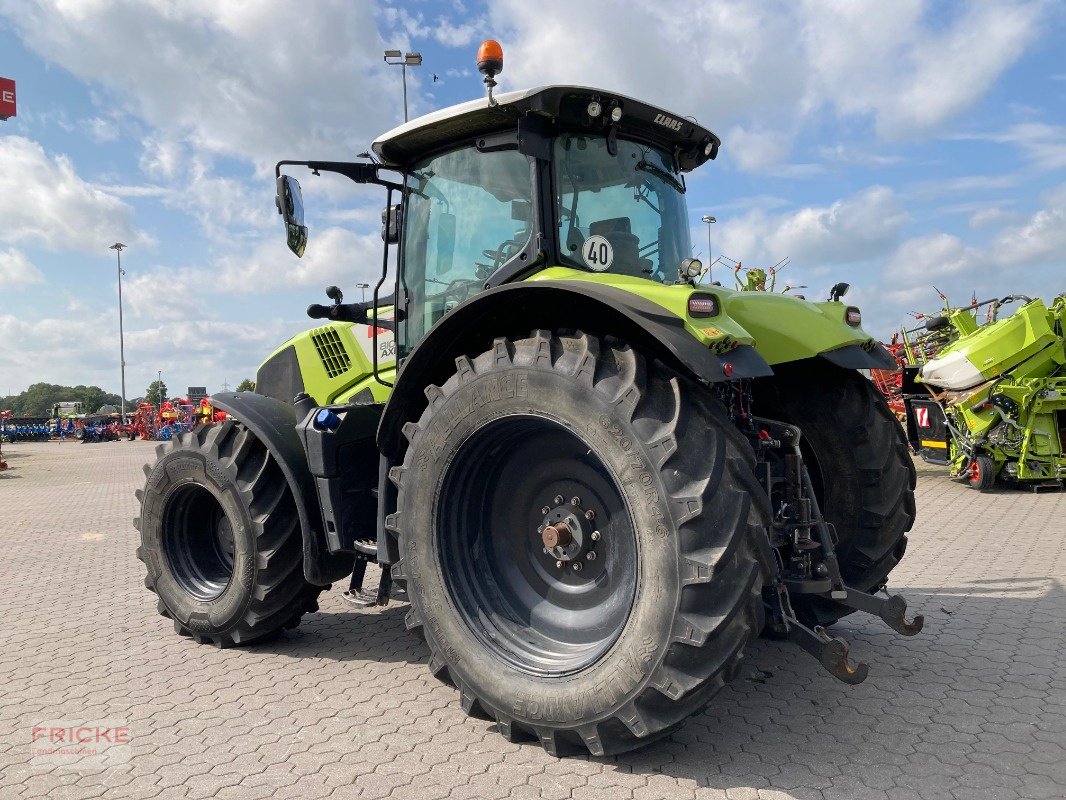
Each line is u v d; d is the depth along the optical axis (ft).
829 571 9.81
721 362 8.13
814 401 12.46
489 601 10.01
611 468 8.35
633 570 9.07
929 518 24.00
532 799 7.86
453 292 11.66
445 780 8.35
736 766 8.47
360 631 14.33
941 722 9.49
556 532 9.54
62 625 15.03
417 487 9.97
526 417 9.04
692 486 7.92
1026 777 8.09
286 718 10.19
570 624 9.63
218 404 13.41
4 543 25.07
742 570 8.04
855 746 8.89
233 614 13.04
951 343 32.96
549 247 10.46
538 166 10.47
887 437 12.15
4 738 9.73
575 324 9.76
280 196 12.17
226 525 14.38
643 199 11.69
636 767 8.51
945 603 14.60
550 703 8.66
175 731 9.85
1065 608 14.05
